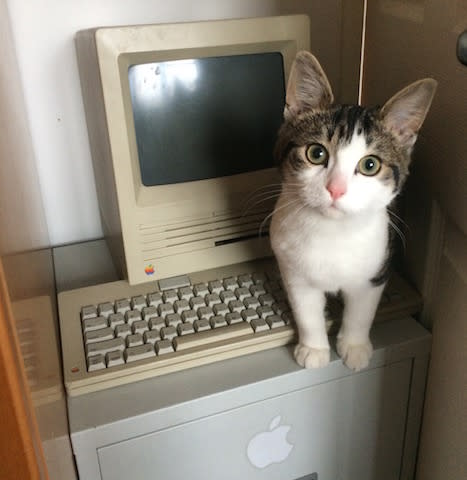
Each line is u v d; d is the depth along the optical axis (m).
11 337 0.29
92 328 0.74
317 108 0.70
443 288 0.71
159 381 0.69
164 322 0.74
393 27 0.79
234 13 0.97
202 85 0.77
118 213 0.77
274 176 0.85
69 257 0.99
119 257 0.86
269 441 0.73
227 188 0.82
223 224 0.83
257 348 0.73
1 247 0.28
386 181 0.66
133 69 0.72
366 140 0.65
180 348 0.70
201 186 0.81
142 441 0.65
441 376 0.73
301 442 0.76
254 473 0.75
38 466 0.32
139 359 0.69
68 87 0.93
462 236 0.67
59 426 0.54
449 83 0.65
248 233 0.85
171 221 0.79
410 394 0.79
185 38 0.71
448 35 0.64
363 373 0.74
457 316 0.67
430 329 0.79
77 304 0.78
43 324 0.51
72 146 0.98
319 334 0.73
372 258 0.69
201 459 0.70
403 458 0.85
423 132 0.72
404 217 0.82
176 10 0.94
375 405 0.78
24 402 0.30
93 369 0.67
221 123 0.80
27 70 0.90
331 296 0.82
